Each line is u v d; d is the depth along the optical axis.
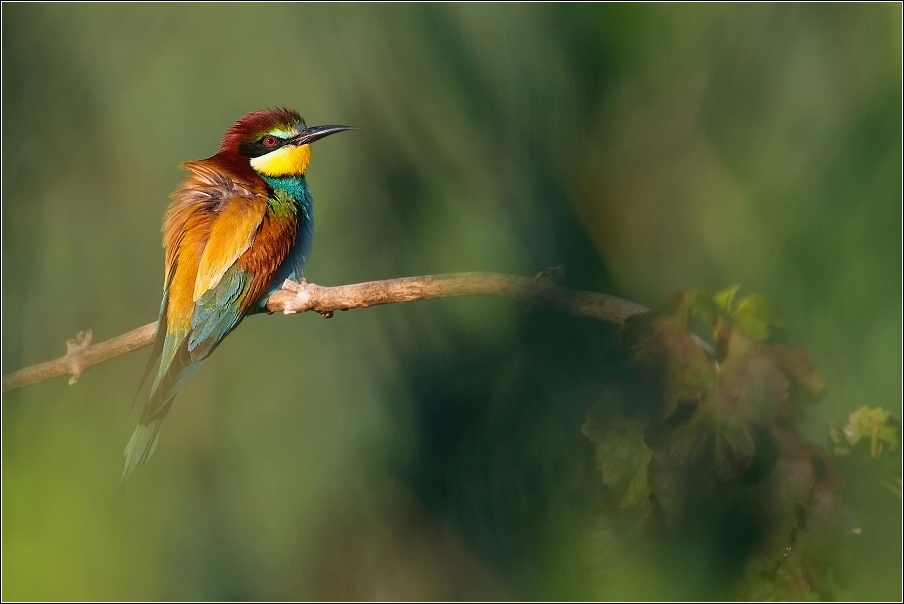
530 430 9.28
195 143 9.25
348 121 9.20
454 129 9.23
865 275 8.68
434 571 9.82
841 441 5.48
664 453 4.41
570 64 9.30
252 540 10.05
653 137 9.62
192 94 9.17
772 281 9.07
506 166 9.30
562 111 9.32
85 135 9.34
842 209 8.89
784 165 9.29
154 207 9.51
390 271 9.14
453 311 9.48
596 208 9.49
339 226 9.20
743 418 4.45
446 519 9.59
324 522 9.91
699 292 4.59
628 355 4.53
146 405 7.81
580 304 5.91
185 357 8.08
